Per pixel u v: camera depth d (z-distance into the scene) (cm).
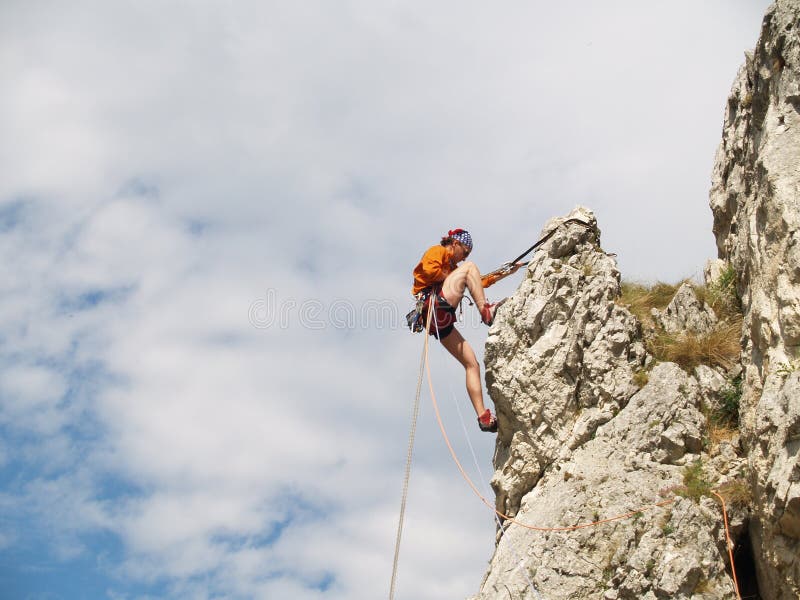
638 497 1030
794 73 1079
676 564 949
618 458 1075
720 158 1362
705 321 1195
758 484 941
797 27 1094
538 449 1135
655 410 1095
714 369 1133
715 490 1018
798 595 899
